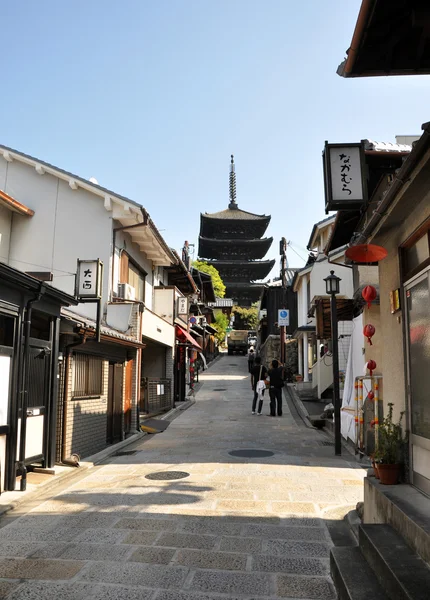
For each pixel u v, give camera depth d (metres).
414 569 3.31
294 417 16.73
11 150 13.85
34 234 13.69
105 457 9.80
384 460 5.01
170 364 19.08
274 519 5.68
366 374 9.72
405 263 5.21
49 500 6.47
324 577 4.18
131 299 14.40
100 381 10.84
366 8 3.36
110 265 13.33
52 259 13.52
